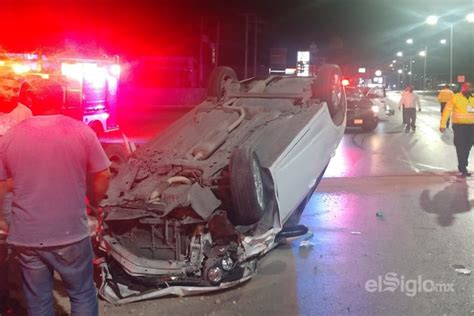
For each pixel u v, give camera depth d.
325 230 7.39
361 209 8.52
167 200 5.28
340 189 10.02
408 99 20.41
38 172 3.53
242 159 5.22
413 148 15.95
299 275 5.75
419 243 6.77
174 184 5.55
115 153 6.74
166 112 34.84
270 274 5.79
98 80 14.16
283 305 5.02
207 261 5.20
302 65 37.97
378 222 7.76
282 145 6.05
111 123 15.30
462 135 11.02
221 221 5.18
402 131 21.12
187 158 6.13
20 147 3.54
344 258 6.25
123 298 5.12
